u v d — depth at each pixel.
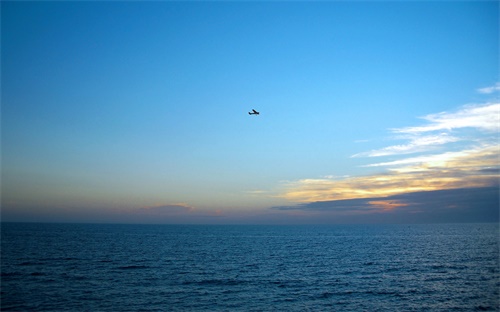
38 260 67.69
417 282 49.06
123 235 164.00
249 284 47.16
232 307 36.59
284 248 99.19
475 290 44.50
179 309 35.69
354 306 37.44
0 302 37.38
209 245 108.75
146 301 38.38
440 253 85.50
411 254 83.12
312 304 38.03
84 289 43.47
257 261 69.69
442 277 52.84
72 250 86.88
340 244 115.38
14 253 78.06
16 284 45.69
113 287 44.66
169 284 46.78
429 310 36.28
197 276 52.53
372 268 61.06
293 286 46.19
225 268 60.28
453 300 39.91
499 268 61.66
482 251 90.62
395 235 182.38
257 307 36.72
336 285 46.94
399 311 35.81
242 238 151.50
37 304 36.91
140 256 76.19
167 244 111.06
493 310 36.47
